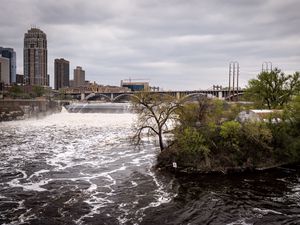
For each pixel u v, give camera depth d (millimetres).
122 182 42281
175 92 192375
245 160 47531
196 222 29766
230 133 47656
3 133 91812
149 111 51281
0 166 50906
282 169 47375
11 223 29375
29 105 154750
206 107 52344
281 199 35438
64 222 29641
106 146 69812
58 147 68750
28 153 61844
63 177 44875
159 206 33688
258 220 30078
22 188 39688
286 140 50375
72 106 197750
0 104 136500
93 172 47625
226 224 29297
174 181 42250
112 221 29922
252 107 76375
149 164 52000
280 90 78750
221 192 37781
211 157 46781
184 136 47000
